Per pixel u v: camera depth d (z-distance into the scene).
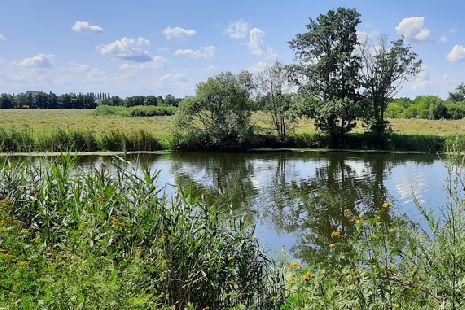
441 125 67.38
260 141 49.53
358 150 46.75
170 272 5.58
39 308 3.43
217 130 46.06
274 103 51.31
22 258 4.52
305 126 64.44
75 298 3.41
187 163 36.25
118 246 5.55
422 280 3.74
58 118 80.25
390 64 48.50
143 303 3.76
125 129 53.94
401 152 44.97
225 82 47.38
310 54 49.69
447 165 3.69
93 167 7.66
